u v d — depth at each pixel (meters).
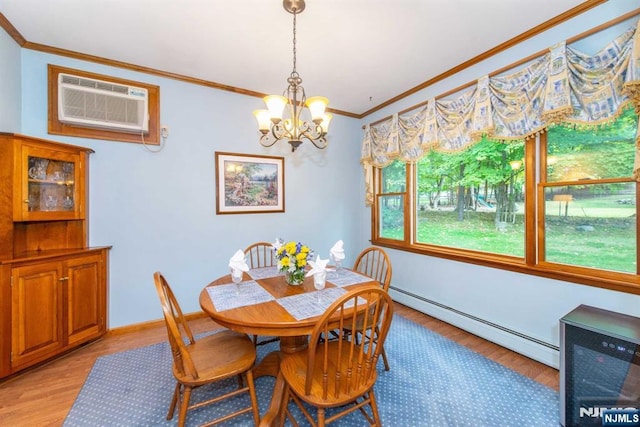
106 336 2.55
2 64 2.02
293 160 3.51
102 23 2.01
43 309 2.03
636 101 1.56
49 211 2.15
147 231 2.72
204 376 1.39
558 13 1.89
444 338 2.52
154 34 2.14
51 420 1.57
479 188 2.62
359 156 4.03
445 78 2.75
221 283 1.95
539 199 2.13
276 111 1.76
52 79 2.34
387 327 1.31
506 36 2.15
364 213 4.02
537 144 2.13
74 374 1.99
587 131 1.90
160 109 2.74
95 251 2.39
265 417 1.40
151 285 2.75
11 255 1.93
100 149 2.52
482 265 2.50
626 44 1.61
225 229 3.10
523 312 2.22
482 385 1.87
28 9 1.85
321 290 1.78
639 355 1.32
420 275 3.14
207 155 2.98
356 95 3.26
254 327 1.34
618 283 1.72
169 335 1.38
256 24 2.01
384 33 2.11
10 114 2.10
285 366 1.47
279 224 3.43
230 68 2.66
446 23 2.00
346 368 1.43
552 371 2.01
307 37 2.17
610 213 1.82
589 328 1.46
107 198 2.55
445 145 2.70
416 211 3.27
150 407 1.68
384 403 1.70
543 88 1.98
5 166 1.91
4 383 1.88
